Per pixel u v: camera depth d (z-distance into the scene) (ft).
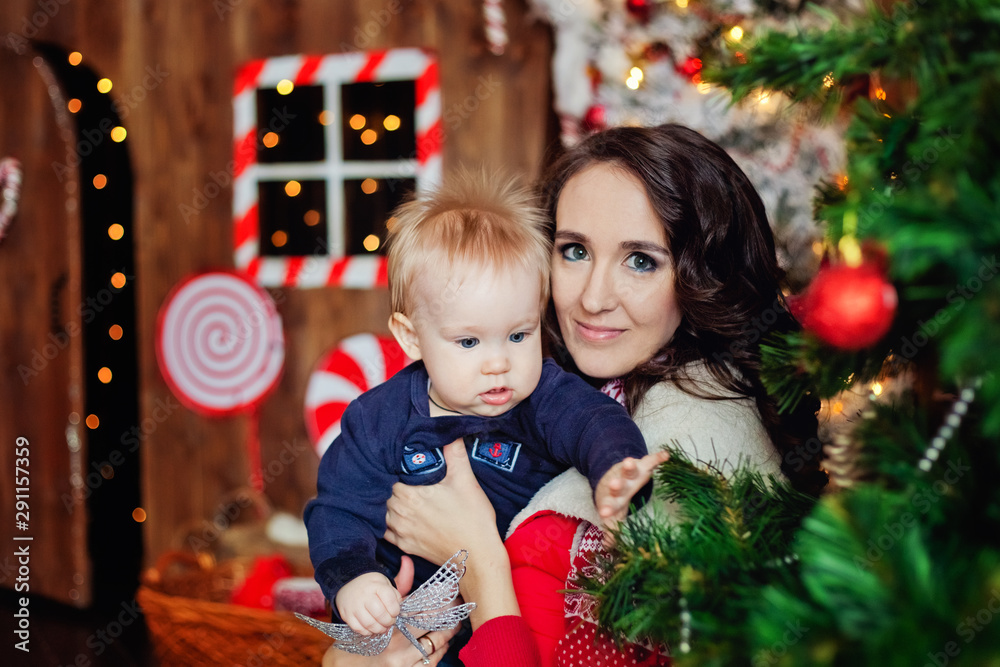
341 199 8.96
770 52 2.24
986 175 1.80
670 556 2.26
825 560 1.74
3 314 9.12
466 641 3.73
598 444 3.15
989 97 1.76
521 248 3.51
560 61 7.07
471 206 3.68
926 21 1.94
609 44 6.93
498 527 3.62
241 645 5.77
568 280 3.74
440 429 3.55
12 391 9.15
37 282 9.01
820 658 1.67
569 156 3.92
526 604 3.30
